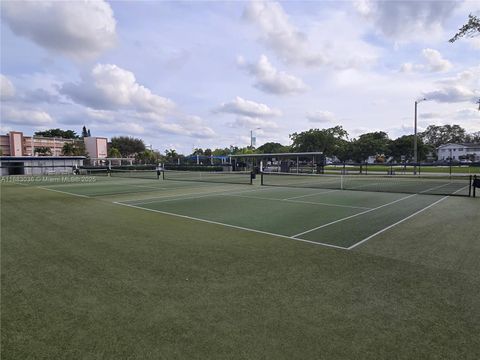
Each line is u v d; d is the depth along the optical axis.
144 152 95.50
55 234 7.29
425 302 3.71
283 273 4.71
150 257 5.52
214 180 27.86
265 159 50.75
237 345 2.87
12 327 3.21
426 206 11.51
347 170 49.56
